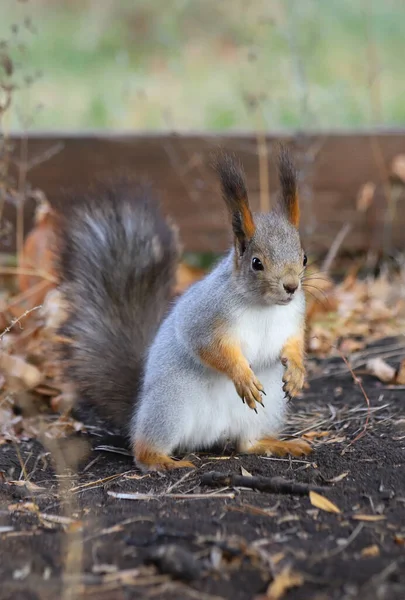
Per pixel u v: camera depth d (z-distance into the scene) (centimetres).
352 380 1128
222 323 848
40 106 1475
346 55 2431
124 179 1135
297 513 720
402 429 938
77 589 605
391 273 1527
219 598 593
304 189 1499
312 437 944
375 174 1548
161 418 872
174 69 2491
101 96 2247
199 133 1523
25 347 1162
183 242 1538
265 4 2303
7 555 655
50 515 735
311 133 1537
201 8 2823
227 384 880
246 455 902
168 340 898
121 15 2858
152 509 738
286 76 2128
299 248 838
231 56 2567
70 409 1036
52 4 3030
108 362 1003
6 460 901
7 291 1438
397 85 2255
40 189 1498
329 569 621
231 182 840
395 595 588
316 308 1319
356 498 752
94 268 1045
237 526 691
